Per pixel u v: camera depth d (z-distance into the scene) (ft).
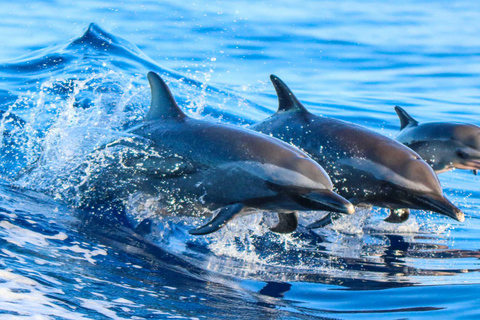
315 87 101.55
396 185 41.09
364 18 157.69
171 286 30.76
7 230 33.06
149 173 41.98
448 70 118.32
